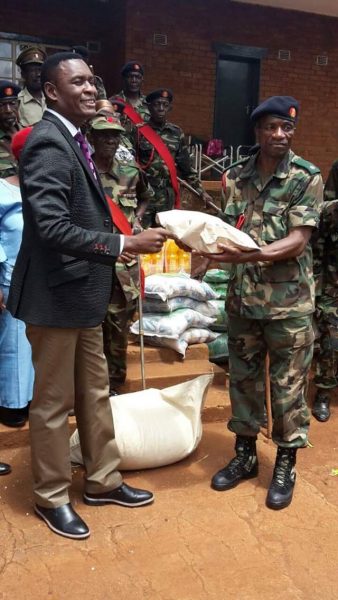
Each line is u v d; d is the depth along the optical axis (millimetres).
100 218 2623
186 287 4328
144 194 4121
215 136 9141
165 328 4168
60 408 2654
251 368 3119
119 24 8438
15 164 3959
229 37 8922
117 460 2955
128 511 2891
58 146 2432
